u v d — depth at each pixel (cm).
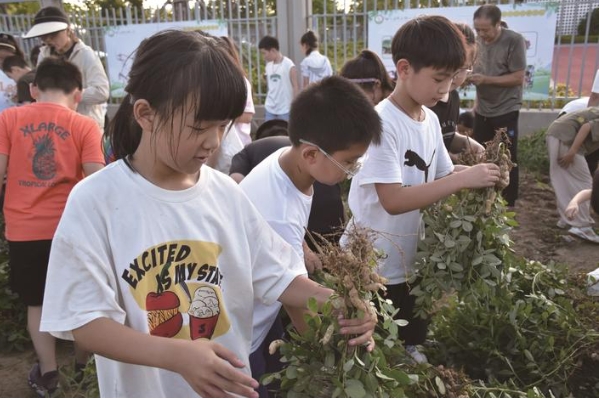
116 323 127
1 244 429
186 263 143
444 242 235
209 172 152
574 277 316
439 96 233
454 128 350
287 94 830
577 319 274
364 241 151
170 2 957
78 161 312
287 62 823
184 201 142
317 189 252
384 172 233
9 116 307
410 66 230
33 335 318
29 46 1051
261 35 921
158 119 126
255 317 203
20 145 305
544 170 744
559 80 914
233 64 128
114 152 145
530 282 292
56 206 309
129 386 147
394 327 169
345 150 189
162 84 122
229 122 134
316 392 155
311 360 161
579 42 809
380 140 207
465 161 283
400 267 257
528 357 256
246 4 909
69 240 127
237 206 156
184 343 124
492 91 579
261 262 162
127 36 973
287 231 197
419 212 257
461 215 235
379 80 316
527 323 273
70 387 308
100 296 128
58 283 128
